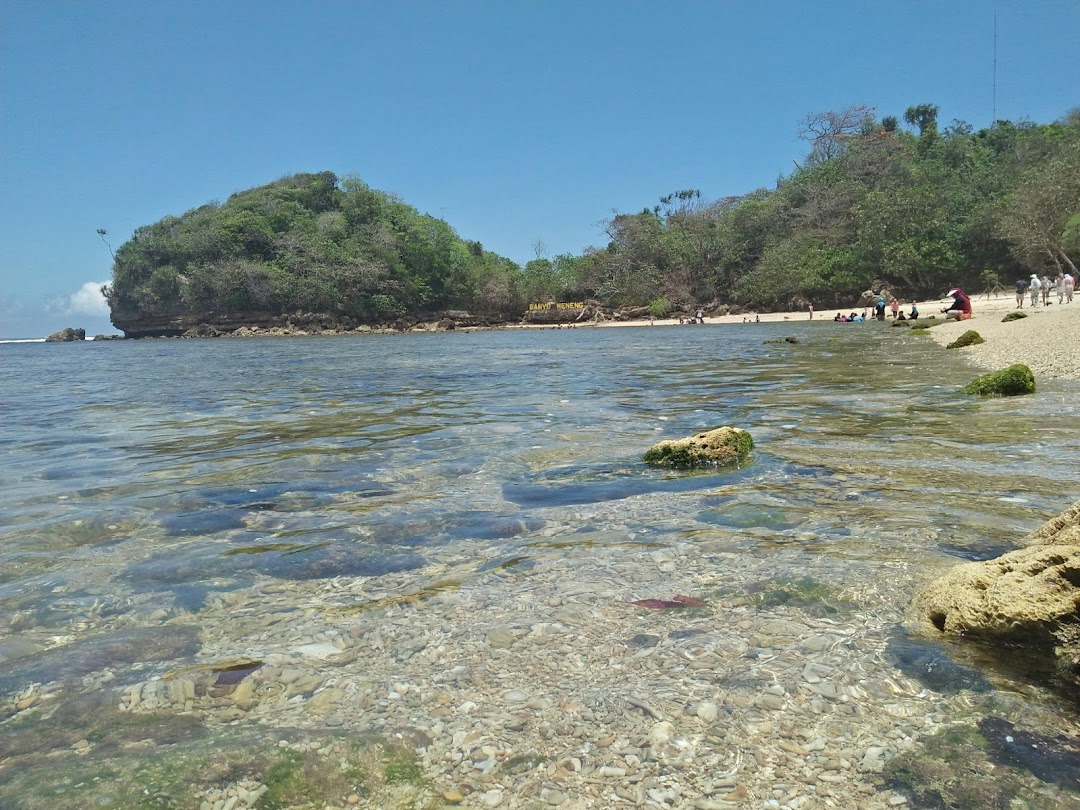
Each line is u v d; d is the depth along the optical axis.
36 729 2.56
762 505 5.09
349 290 89.81
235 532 4.93
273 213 98.25
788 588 3.62
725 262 79.88
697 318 70.25
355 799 2.16
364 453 7.64
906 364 15.92
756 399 11.03
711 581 3.77
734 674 2.82
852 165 76.44
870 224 65.12
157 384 18.28
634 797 2.15
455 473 6.52
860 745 2.35
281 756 2.35
